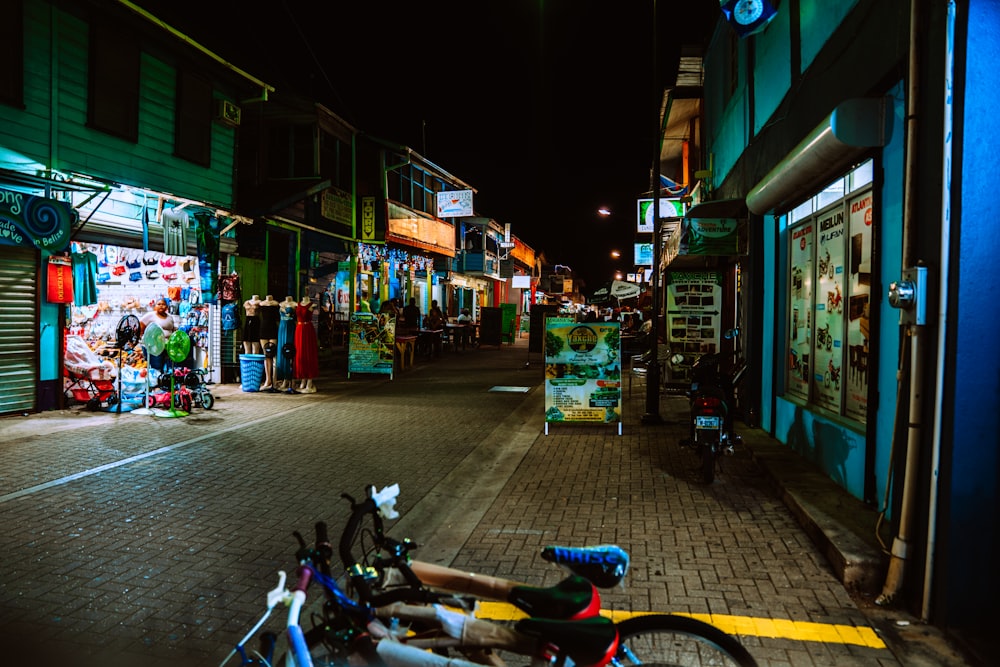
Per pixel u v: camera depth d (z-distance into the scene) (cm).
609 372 949
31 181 976
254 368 1375
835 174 636
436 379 1628
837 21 605
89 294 1112
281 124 1931
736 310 1305
